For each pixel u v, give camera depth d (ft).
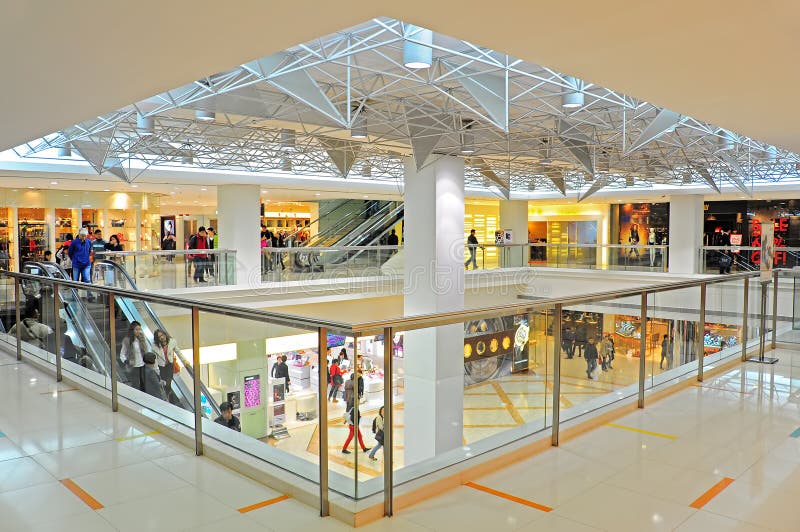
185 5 11.21
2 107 20.33
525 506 12.04
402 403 12.35
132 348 17.97
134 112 37.29
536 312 15.12
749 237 105.40
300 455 12.50
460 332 13.30
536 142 47.65
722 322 26.86
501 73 32.45
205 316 14.79
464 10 11.87
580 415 17.03
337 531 11.03
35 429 16.80
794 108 22.06
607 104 38.83
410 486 12.30
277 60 28.40
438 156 45.21
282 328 12.61
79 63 15.11
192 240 68.33
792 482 13.24
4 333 28.84
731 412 18.43
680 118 36.06
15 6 11.03
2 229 67.46
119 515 11.78
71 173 53.47
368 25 25.44
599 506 12.04
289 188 71.10
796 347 28.81
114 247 62.34
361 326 11.27
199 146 51.60
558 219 126.00
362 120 37.35
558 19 12.46
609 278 83.82
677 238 80.02
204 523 11.42
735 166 59.82
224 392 14.12
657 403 19.38
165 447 15.42
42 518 11.69
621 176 71.87
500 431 14.42
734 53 14.89
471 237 86.89
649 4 11.60
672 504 12.15
